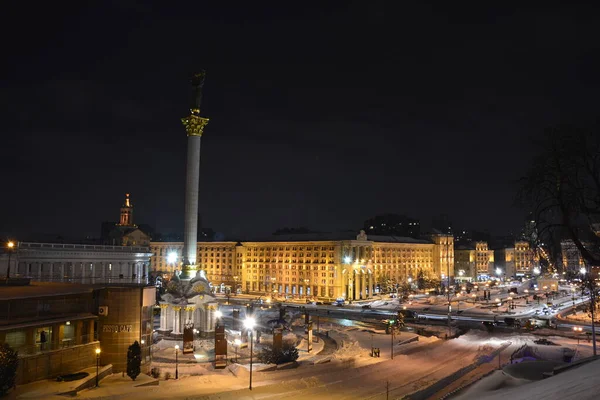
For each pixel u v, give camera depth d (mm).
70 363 56250
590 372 22766
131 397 48688
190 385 56688
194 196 92250
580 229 36219
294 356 74062
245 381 59812
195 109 92375
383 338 99500
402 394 53688
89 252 142375
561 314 144125
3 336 52406
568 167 33719
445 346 88188
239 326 104812
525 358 71688
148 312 64062
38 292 58719
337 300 176125
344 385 57781
